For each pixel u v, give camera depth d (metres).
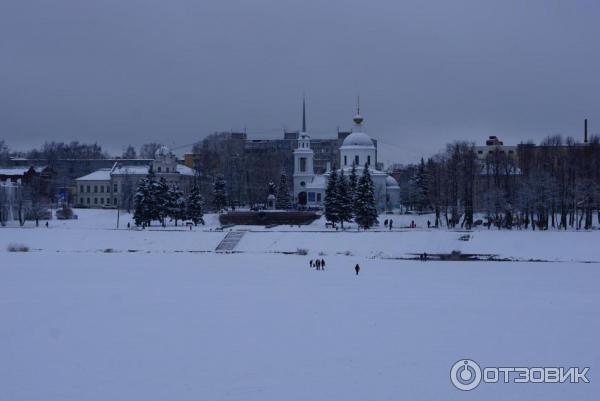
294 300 79.06
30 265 111.75
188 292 84.88
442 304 76.44
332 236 138.88
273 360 54.84
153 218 164.62
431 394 47.69
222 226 163.25
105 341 60.72
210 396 46.88
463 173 174.38
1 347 59.00
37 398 46.66
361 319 68.62
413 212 195.38
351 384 49.31
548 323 67.00
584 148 190.75
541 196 149.75
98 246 138.75
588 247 126.56
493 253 126.88
